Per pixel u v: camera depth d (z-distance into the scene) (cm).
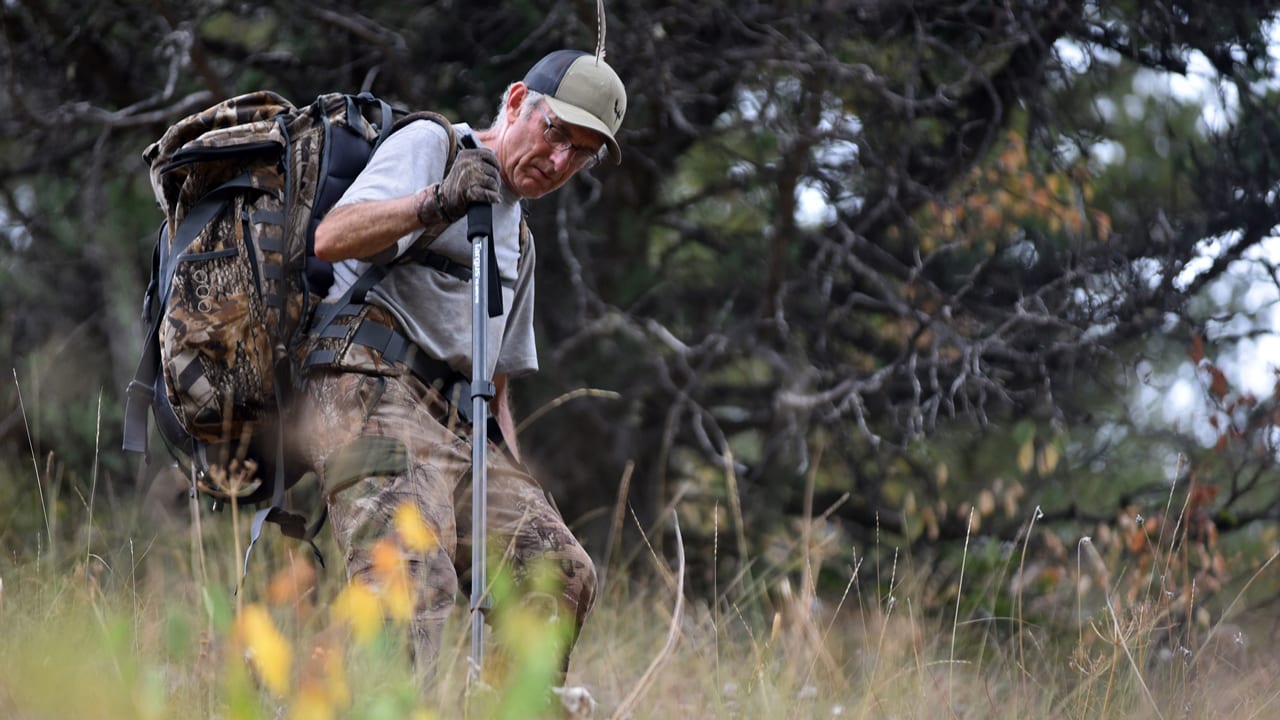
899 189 1170
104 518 830
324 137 461
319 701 303
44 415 1122
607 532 1202
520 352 513
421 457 436
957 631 764
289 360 450
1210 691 587
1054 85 1184
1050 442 1143
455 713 370
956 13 1168
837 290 1248
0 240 1257
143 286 1235
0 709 345
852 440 1216
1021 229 1177
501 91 1159
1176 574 877
